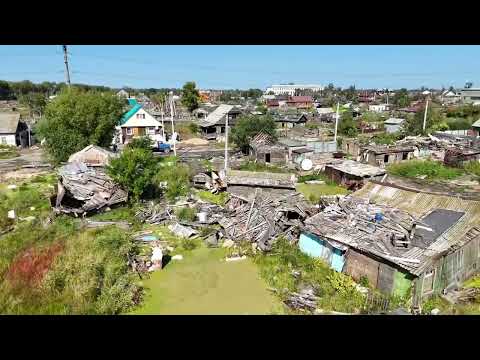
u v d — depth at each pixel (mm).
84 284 14094
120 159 25484
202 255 18812
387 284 14500
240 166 36719
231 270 17250
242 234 20125
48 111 35656
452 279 15055
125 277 15164
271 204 21875
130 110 54344
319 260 17391
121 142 50656
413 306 13688
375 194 20000
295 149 39094
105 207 24219
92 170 27672
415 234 15492
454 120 63031
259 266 17500
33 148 47094
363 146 40156
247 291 15375
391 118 69188
